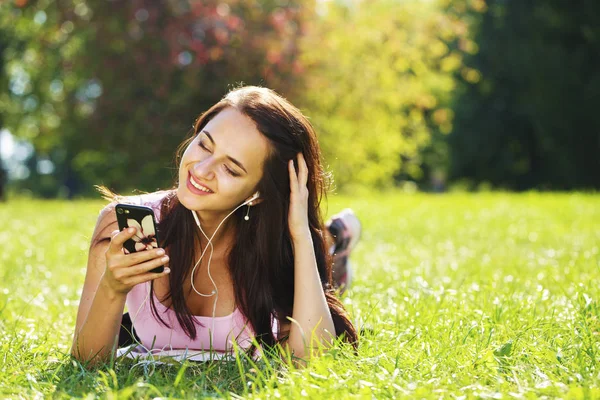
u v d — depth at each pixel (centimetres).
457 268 704
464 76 3738
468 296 512
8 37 2922
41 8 2412
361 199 1773
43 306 532
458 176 4131
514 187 4038
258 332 379
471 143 3950
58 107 2670
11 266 721
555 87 3244
